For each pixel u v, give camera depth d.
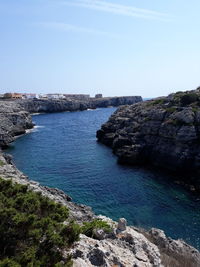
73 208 29.91
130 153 65.25
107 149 80.94
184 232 33.69
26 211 13.02
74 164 64.75
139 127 76.44
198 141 57.75
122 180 53.19
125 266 13.08
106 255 13.30
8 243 10.76
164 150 62.44
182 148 58.44
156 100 88.88
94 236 16.50
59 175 56.12
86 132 116.56
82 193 46.19
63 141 95.25
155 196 45.19
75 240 12.91
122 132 81.12
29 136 106.25
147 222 36.09
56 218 13.60
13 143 92.19
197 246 30.56
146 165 64.75
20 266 9.40
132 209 40.09
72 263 11.06
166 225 35.41
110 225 19.02
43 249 11.15
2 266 9.14
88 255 13.01
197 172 54.41
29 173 57.56
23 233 11.24
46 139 99.44
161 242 23.84
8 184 15.12
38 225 11.95
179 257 21.45
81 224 20.36
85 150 80.06
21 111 123.44
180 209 40.28
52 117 180.75
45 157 71.81
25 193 14.92
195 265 20.86
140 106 93.19
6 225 11.19
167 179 54.53
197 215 38.34
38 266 9.97
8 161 55.41
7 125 98.81
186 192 47.34
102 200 43.38
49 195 30.23
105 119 167.62
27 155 74.12
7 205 12.56
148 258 15.16
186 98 69.94
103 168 61.47
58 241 11.48
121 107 109.50
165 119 66.81
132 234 16.70
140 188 48.88
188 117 60.47
